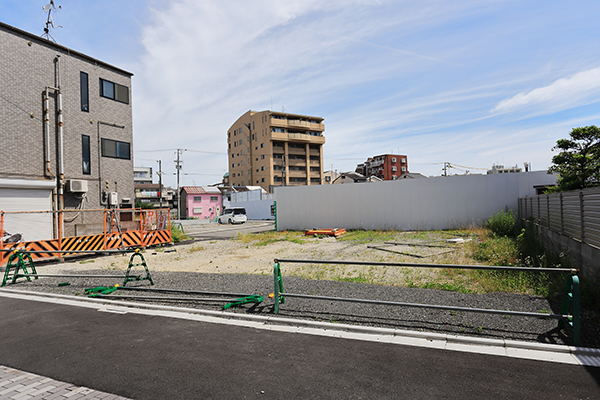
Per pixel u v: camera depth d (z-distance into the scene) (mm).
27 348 4078
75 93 15430
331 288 6367
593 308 4691
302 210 20141
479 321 4500
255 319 4992
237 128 75438
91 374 3391
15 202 13031
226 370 3406
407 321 4629
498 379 3094
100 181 16422
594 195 5898
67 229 14852
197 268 9516
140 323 4945
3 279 7949
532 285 5938
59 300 6387
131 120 18312
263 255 11500
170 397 2934
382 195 18188
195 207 54750
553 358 3475
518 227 14047
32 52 13758
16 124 13141
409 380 3117
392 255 10141
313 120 72562
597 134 11516
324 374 3271
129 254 12828
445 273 7340
